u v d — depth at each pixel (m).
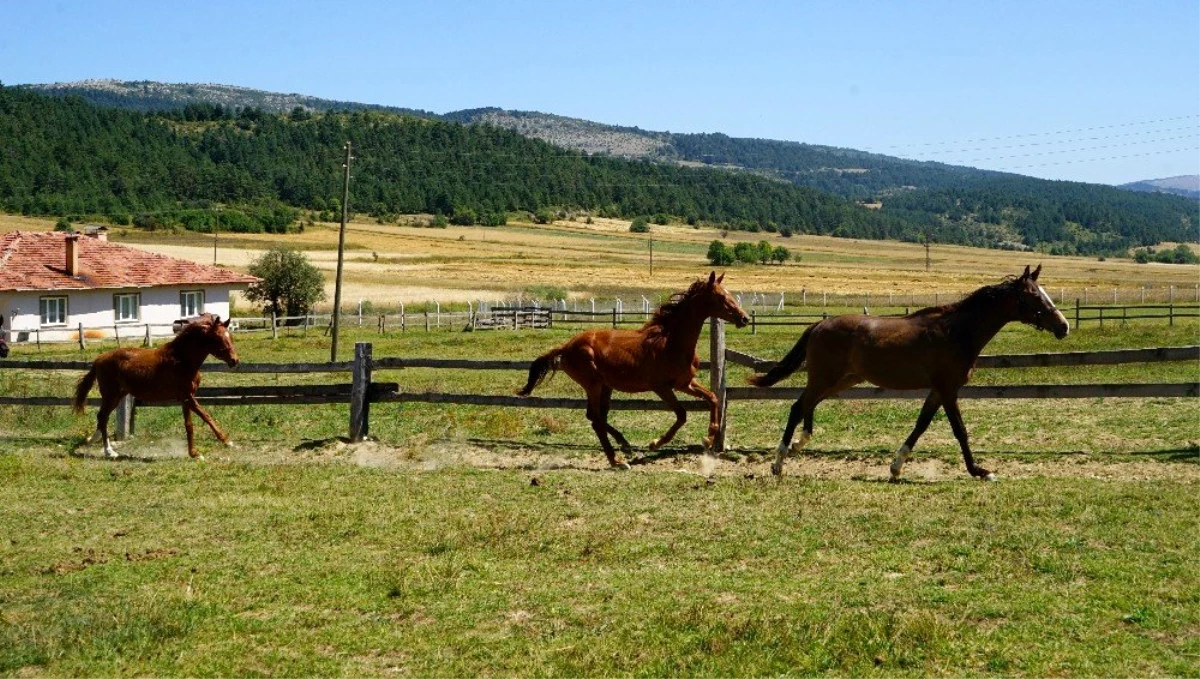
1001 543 8.79
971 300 12.25
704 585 8.13
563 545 9.38
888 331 12.38
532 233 198.62
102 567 9.06
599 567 8.77
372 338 46.03
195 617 7.74
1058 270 161.88
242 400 16.62
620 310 60.28
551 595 8.05
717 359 14.30
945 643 6.70
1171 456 12.37
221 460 14.95
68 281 51.00
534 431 17.19
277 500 11.55
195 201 181.62
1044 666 6.36
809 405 12.95
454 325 55.84
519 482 12.40
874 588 7.88
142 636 7.37
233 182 190.38
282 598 8.16
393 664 6.93
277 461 14.92
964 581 7.98
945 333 12.13
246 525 10.45
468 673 6.67
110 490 12.40
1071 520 9.41
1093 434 14.50
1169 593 7.41
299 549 9.55
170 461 14.75
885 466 13.15
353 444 15.89
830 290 100.62
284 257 60.88
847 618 7.19
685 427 17.12
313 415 20.11
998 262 188.50
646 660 6.73
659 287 101.00
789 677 6.43
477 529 9.95
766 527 9.70
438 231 187.25
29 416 19.55
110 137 191.62
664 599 7.84
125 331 53.22
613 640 7.04
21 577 8.82
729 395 14.37
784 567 8.55
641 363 13.90
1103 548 8.57
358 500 11.49
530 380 14.67
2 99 183.75
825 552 8.91
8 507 11.45
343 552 9.42
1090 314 50.22
